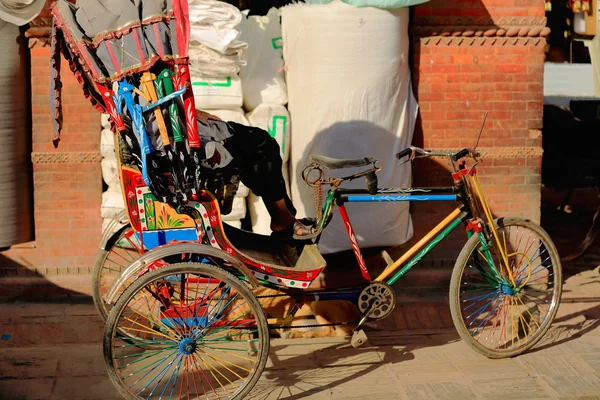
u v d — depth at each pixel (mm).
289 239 4398
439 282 5754
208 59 4965
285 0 6199
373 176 4316
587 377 4348
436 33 5594
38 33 5270
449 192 4516
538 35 5688
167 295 4086
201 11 4887
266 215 5320
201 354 4625
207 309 4016
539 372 4418
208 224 3924
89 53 3633
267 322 4039
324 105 5250
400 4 5195
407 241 5746
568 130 8844
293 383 4270
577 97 11828
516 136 5781
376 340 4914
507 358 4621
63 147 5414
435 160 5727
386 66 5270
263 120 5266
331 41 5191
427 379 4320
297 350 4738
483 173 5793
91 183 5469
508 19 5652
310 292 4332
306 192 5352
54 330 4969
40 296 5465
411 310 5410
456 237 5824
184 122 3756
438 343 4883
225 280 3842
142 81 3662
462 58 5652
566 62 9617
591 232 6562
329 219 4359
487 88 5707
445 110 5688
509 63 5699
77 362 4512
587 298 5691
